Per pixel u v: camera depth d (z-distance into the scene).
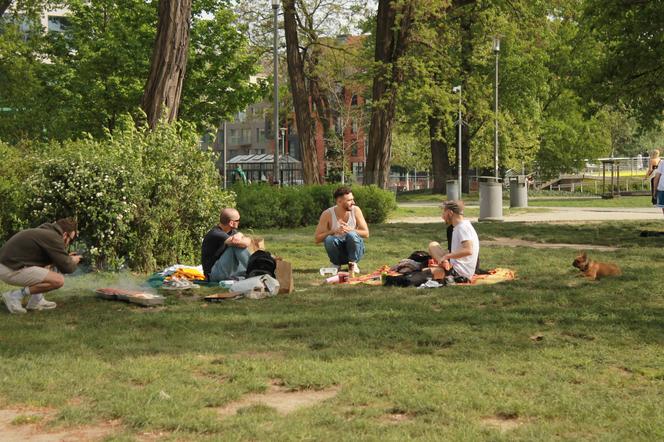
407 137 76.06
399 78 31.97
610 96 24.05
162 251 13.22
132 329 7.63
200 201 13.58
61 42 39.03
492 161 58.59
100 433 4.51
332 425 4.52
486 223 25.05
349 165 69.31
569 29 54.28
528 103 55.59
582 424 4.52
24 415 4.79
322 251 15.95
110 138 13.80
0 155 14.59
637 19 23.03
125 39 38.00
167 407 4.86
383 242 17.88
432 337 6.96
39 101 37.12
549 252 14.96
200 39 40.06
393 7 30.17
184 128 14.58
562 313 8.17
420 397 5.01
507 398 5.02
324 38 35.69
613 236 18.92
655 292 9.66
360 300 9.30
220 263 10.82
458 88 37.56
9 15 38.91
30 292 8.80
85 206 12.38
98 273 12.16
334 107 61.06
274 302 9.34
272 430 4.42
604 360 6.14
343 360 6.15
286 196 24.50
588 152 63.38
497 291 9.87
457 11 35.59
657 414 4.69
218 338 7.11
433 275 10.71
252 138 109.12
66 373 5.75
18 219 13.80
